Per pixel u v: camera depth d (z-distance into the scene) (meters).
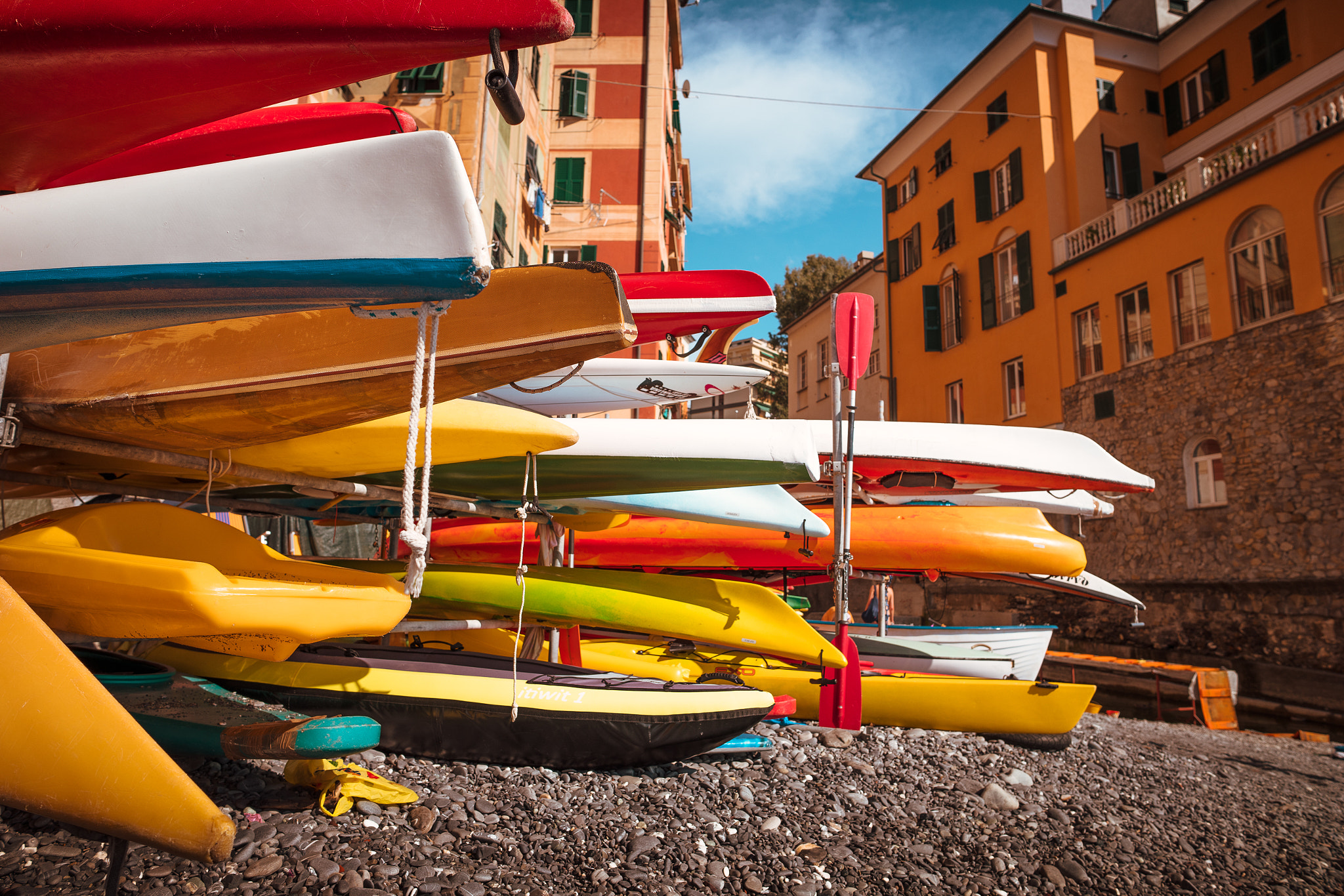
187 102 2.24
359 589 3.11
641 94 19.50
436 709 3.95
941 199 22.67
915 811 4.25
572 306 2.47
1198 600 14.42
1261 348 13.74
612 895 2.85
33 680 2.15
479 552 7.37
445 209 1.72
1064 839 4.19
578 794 3.80
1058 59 19.42
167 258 1.89
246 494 4.61
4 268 1.99
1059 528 17.42
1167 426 15.38
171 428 2.98
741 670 6.10
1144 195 16.34
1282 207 13.42
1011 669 7.22
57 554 2.74
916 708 6.16
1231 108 17.98
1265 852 4.58
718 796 4.05
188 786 2.13
